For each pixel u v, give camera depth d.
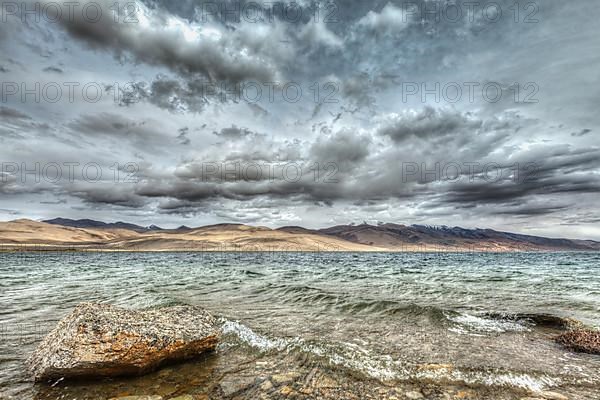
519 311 13.66
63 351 7.04
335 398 6.05
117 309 9.10
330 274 33.50
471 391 6.34
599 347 8.56
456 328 10.98
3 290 19.84
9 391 6.32
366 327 11.14
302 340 9.53
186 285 22.66
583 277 29.20
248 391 6.36
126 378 6.96
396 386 6.57
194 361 7.95
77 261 65.31
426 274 33.50
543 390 6.38
